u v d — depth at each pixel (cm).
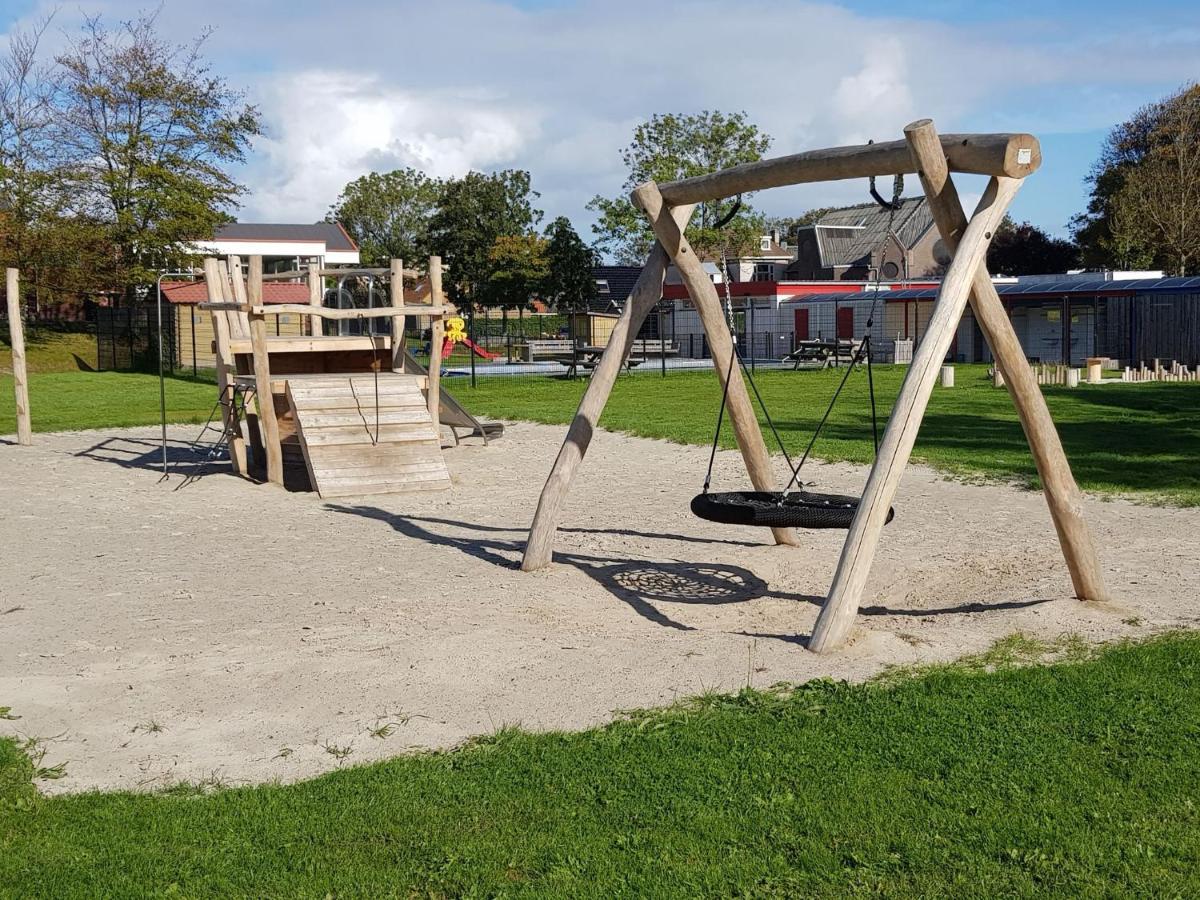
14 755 473
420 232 9075
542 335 6538
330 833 399
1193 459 1337
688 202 798
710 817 404
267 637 651
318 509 1126
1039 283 3956
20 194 4031
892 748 462
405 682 568
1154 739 464
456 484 1281
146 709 536
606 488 1223
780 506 668
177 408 2347
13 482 1330
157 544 948
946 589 755
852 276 5750
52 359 4162
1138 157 6003
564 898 351
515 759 460
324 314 1317
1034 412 670
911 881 359
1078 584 695
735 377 841
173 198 4131
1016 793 417
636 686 555
